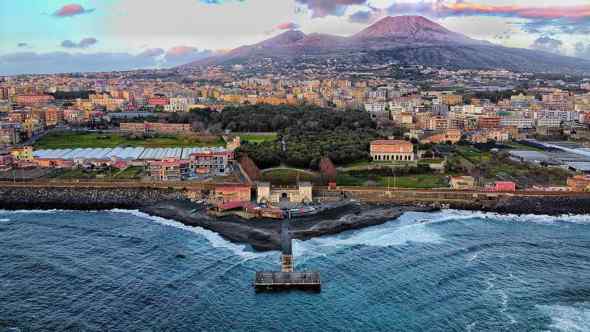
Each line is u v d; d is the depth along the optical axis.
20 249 194.75
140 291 158.38
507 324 139.62
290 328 138.00
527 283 164.12
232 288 160.38
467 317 143.25
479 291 158.38
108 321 141.12
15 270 174.38
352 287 161.12
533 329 137.12
